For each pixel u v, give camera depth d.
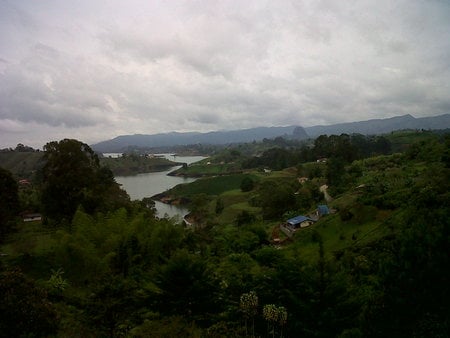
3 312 12.05
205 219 85.25
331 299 19.75
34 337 12.09
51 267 29.59
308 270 21.45
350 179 73.94
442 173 47.06
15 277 13.13
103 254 27.30
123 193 66.19
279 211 75.38
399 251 16.56
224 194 114.06
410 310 15.23
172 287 20.91
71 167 36.88
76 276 25.61
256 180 126.44
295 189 89.69
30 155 163.50
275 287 22.55
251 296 20.16
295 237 53.59
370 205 47.50
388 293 16.08
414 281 15.27
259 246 48.69
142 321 19.83
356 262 29.66
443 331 13.94
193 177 179.12
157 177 187.62
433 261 15.07
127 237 28.89
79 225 29.42
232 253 43.62
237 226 70.44
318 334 19.08
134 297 20.55
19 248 33.06
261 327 21.53
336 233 46.78
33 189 76.44
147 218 39.34
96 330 17.17
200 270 21.92
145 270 27.27
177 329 17.80
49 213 37.50
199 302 21.44
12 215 33.66
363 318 17.05
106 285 17.89
